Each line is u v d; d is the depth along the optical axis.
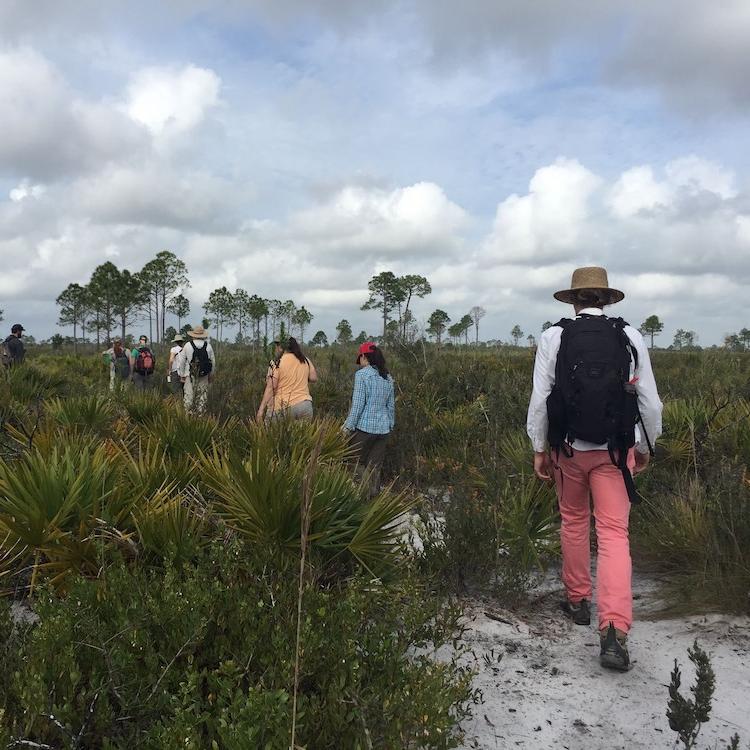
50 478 3.65
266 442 4.77
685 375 10.80
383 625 2.67
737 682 2.93
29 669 2.11
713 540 3.88
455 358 12.30
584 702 2.79
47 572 3.38
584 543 3.59
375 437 6.07
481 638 3.39
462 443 6.64
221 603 2.61
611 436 3.17
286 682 2.19
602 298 3.51
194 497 3.99
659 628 3.52
